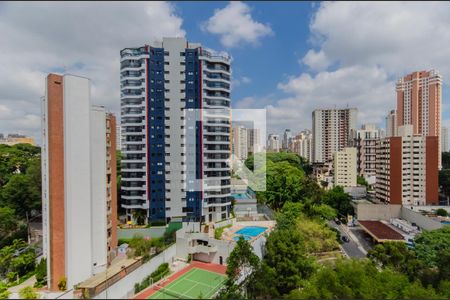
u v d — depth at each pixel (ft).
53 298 99.86
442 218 195.42
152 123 196.65
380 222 224.74
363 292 95.61
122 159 197.16
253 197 252.62
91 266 118.93
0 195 184.24
